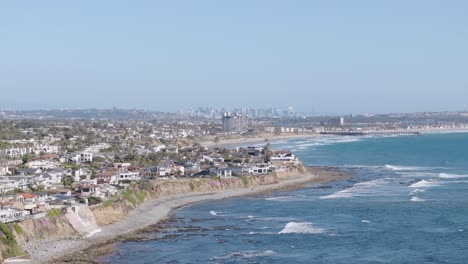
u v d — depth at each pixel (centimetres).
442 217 18812
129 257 14200
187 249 15025
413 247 14975
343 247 15075
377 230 17000
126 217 18688
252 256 14312
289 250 14838
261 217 19462
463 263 13512
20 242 14250
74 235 15900
